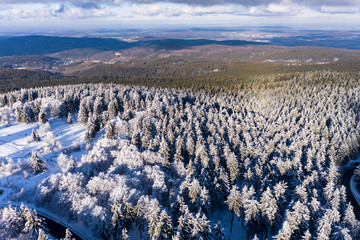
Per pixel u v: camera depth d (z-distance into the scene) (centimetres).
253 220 4859
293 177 6500
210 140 8606
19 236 4169
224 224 5669
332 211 4462
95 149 7606
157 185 5394
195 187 5200
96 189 5372
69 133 10462
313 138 9369
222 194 5881
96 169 6806
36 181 6644
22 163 7338
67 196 5156
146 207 4653
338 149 8719
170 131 8788
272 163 6975
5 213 4244
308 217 4484
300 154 7712
